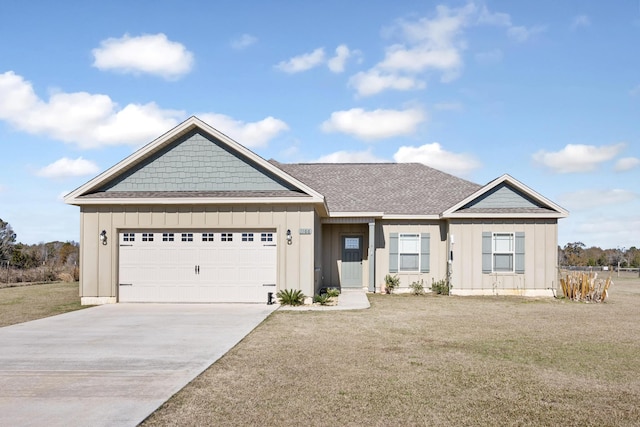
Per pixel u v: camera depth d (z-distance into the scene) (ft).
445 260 73.46
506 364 28.12
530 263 69.26
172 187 57.98
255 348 31.86
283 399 21.57
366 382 24.26
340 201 77.20
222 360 28.55
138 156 56.85
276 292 55.47
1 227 124.98
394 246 74.02
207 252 56.08
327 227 75.77
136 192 57.36
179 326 40.47
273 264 55.77
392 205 76.02
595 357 29.99
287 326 40.52
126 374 25.52
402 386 23.66
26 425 18.31
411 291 73.31
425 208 75.00
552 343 34.22
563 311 52.13
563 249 183.52
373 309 52.21
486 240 69.51
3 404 20.80
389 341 34.45
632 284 97.71
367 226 75.41
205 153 58.23
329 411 20.17
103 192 57.52
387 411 20.26
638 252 175.01
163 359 28.81
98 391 22.58
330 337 35.81
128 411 19.84
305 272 55.31
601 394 22.79
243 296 55.77
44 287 86.17
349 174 87.61
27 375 25.40
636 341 35.12
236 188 57.77
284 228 55.57
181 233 56.34
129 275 56.34
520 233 69.36
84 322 42.75
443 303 58.75
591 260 171.63
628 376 25.80
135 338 35.29
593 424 19.13
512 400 21.81
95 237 56.39
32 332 37.91
